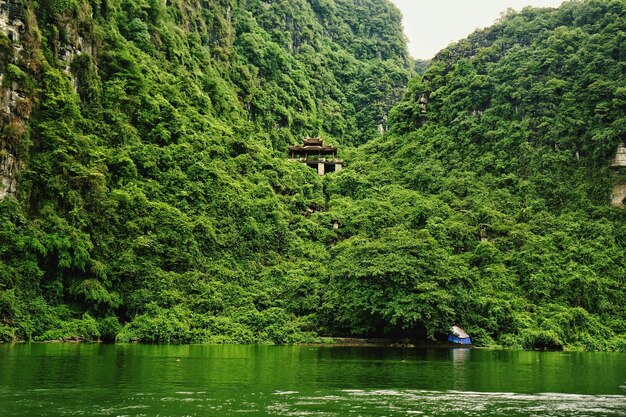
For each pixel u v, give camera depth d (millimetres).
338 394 21359
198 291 57094
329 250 69062
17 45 60719
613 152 81125
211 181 71625
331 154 100000
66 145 61094
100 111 70812
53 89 63594
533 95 91625
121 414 17219
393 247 53969
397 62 164750
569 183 82062
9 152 55938
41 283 52438
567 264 65812
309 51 138625
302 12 147500
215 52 106375
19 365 28672
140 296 54656
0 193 54188
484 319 54094
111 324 51812
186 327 50938
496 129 92875
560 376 28047
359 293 50562
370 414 17719
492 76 99312
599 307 62312
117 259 57438
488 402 20078
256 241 67375
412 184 88875
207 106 88312
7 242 51469
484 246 67438
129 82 77438
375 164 97688
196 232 63656
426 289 49625
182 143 75062
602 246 69375
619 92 84125
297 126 114312
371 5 177625
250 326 52656
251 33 120812
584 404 19828
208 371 27609
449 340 51250
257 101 106938
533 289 62281
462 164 90375
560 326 56125
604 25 98000
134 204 62594
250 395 20859
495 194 82000
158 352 38531
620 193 79062
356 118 137250
